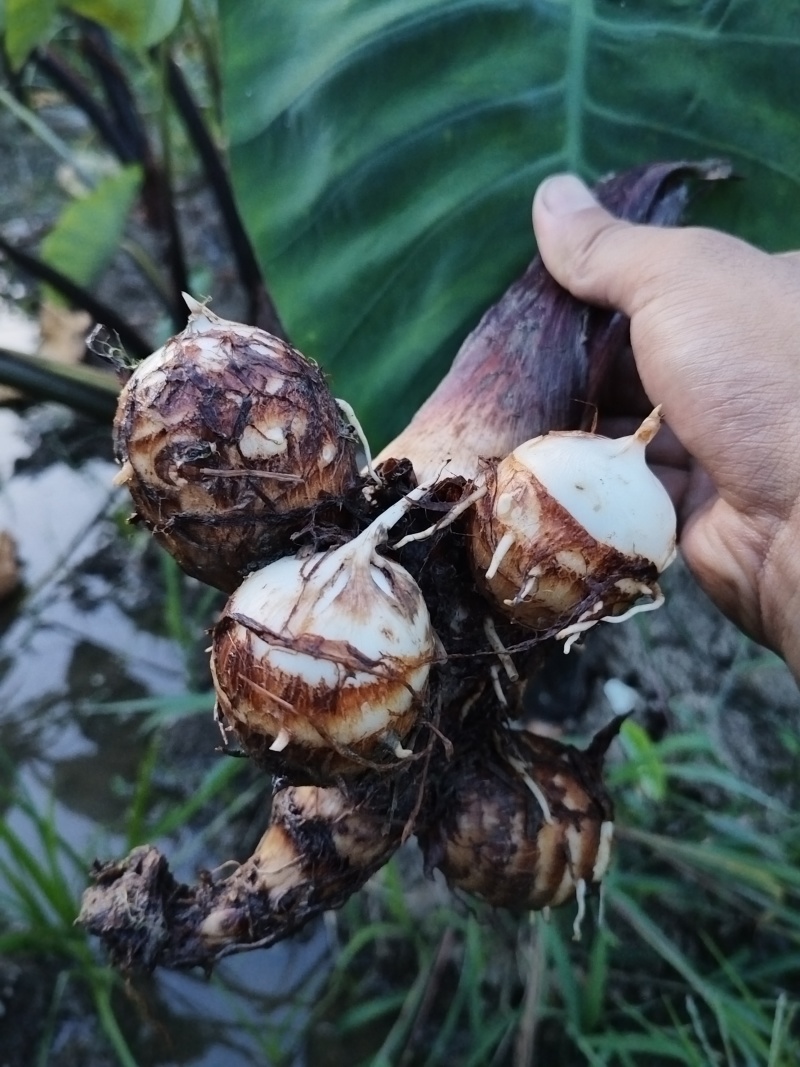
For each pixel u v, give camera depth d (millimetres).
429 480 253
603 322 288
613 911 404
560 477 208
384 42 307
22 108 523
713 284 262
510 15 310
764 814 436
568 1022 358
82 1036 378
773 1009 373
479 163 315
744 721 473
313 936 412
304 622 191
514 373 277
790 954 386
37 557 590
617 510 207
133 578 580
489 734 254
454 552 237
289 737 195
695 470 351
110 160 793
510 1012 368
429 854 254
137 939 233
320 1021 383
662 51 310
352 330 323
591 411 289
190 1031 380
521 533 210
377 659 192
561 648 284
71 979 392
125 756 482
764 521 270
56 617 555
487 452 264
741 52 308
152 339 698
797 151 313
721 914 405
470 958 368
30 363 443
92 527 611
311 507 214
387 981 394
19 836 448
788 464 256
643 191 301
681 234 274
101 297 758
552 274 290
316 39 313
